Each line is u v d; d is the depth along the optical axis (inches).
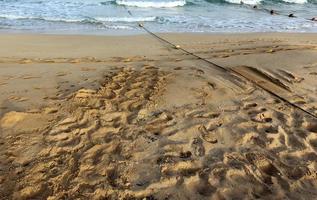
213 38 408.2
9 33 389.4
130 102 191.3
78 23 471.8
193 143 156.6
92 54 311.9
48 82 216.1
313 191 130.5
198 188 128.9
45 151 142.5
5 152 139.0
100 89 205.5
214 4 654.5
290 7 698.8
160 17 533.3
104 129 162.2
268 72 258.7
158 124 170.2
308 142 163.3
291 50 338.0
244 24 520.4
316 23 550.9
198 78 235.8
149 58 300.4
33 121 162.7
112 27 460.1
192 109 188.1
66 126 161.6
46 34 395.9
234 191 128.3
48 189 122.0
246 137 164.2
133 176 132.6
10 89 200.2
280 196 126.8
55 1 589.6
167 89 212.2
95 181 128.0
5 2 553.6
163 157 144.9
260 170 141.0
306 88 231.1
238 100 204.8
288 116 188.2
